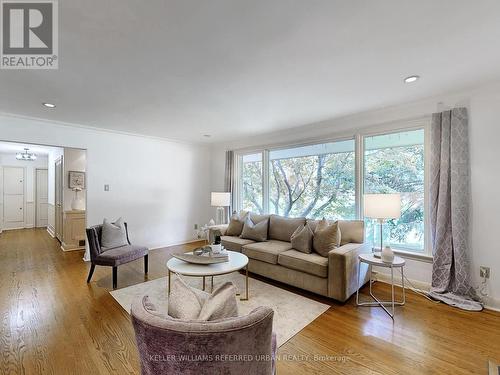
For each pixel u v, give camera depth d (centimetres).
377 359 179
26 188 734
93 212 429
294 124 403
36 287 303
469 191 265
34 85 248
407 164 316
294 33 167
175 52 190
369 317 237
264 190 482
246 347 92
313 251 315
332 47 185
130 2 137
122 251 324
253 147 504
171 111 336
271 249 329
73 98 285
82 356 180
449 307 254
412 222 312
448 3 139
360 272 291
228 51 189
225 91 267
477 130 261
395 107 316
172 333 84
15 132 352
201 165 589
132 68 214
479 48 186
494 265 252
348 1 137
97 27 159
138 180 485
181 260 276
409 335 207
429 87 258
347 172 372
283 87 257
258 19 152
